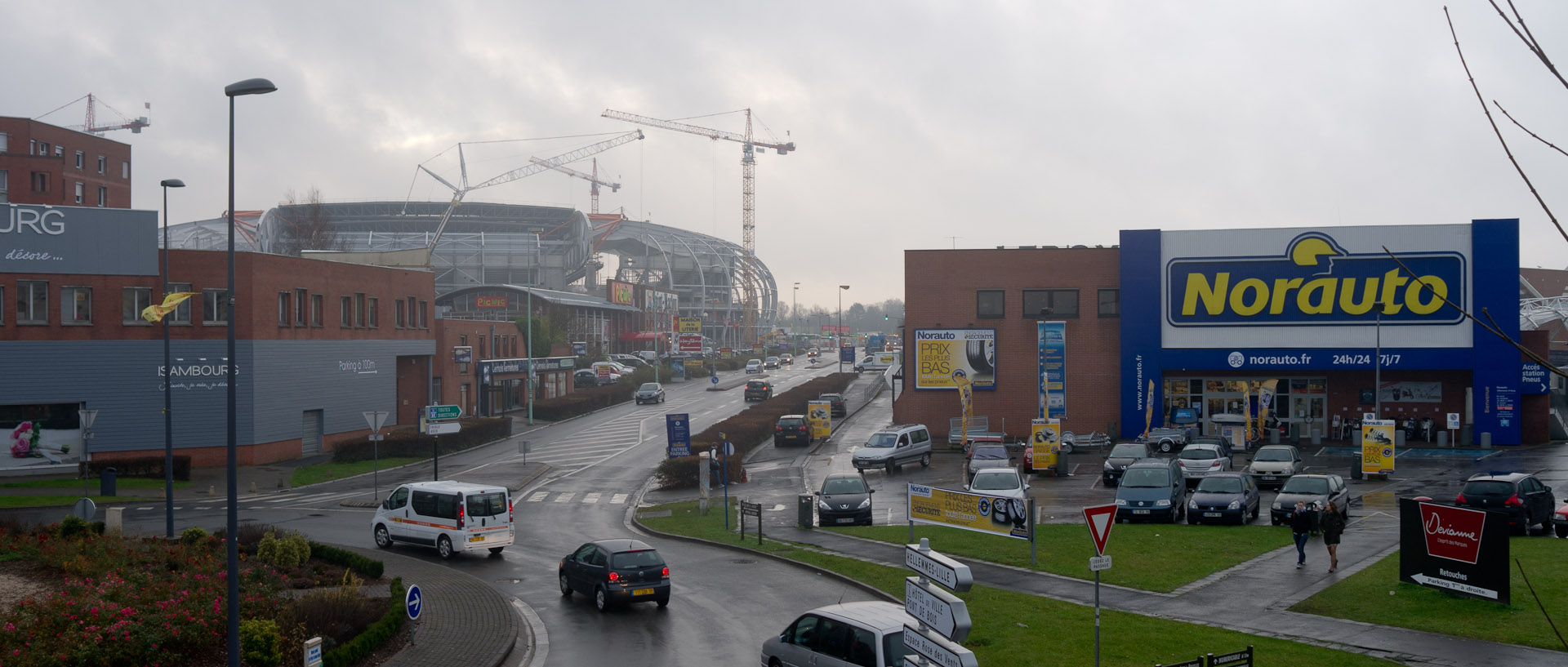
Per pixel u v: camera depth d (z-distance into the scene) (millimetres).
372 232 174000
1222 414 51469
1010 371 56938
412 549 29703
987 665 15555
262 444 50094
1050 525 29391
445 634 18984
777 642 14977
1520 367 48938
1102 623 17844
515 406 81938
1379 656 15461
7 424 45062
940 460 49625
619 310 151250
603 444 60250
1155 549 24812
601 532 32594
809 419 60031
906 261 57938
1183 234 53500
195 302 48156
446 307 108750
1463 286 49875
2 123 84688
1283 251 52125
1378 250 50812
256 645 16141
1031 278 56656
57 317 45875
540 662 17578
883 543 27609
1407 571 19500
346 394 57219
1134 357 54062
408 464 51688
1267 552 24016
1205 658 13188
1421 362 50344
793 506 37188
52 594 18812
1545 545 23562
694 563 26297
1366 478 38688
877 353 160250
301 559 24531
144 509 37750
